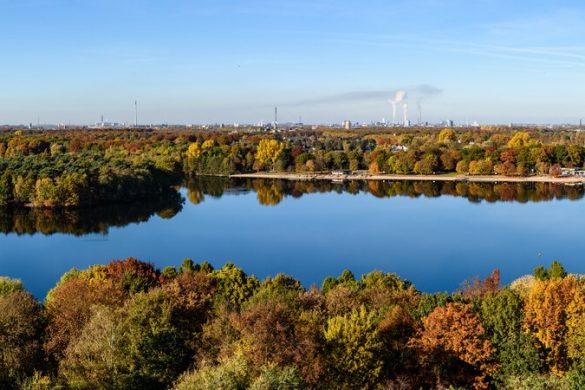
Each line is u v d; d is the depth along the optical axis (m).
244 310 50.12
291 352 44.06
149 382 45.66
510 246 132.12
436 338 49.31
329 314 54.34
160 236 146.88
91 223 162.75
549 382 38.09
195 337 50.72
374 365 46.00
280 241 140.38
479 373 49.03
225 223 164.12
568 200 198.50
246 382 39.38
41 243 139.00
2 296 57.03
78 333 51.50
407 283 79.69
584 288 54.22
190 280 67.88
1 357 47.59
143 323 50.12
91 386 42.91
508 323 51.03
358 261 121.25
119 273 73.75
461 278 108.56
